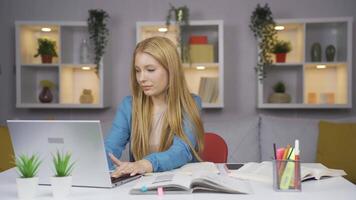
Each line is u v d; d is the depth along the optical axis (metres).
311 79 3.51
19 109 3.61
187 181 1.15
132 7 3.56
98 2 3.57
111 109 3.58
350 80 3.19
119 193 1.13
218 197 1.08
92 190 1.17
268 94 3.50
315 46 3.37
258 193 1.13
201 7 3.53
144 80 1.68
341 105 3.21
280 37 3.52
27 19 3.60
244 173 1.37
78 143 1.18
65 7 3.59
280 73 3.50
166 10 3.54
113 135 1.82
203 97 3.37
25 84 3.42
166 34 3.53
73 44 3.60
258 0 3.50
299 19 3.23
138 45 1.74
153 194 1.11
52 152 1.21
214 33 3.52
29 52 3.52
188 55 3.31
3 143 2.84
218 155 2.08
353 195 1.10
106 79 3.42
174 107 1.71
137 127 1.78
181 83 1.73
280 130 3.00
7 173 1.50
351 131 2.71
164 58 1.68
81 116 3.59
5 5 3.60
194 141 1.71
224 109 3.54
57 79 3.60
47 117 3.60
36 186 1.10
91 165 1.19
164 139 1.72
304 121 3.05
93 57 3.42
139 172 1.38
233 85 3.54
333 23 3.29
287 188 1.15
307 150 2.92
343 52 3.31
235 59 3.53
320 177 1.33
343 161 2.64
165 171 1.48
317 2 3.48
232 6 3.52
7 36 3.60
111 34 3.57
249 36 3.51
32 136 1.22
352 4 3.46
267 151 2.97
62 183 1.08
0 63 3.60
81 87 3.61
